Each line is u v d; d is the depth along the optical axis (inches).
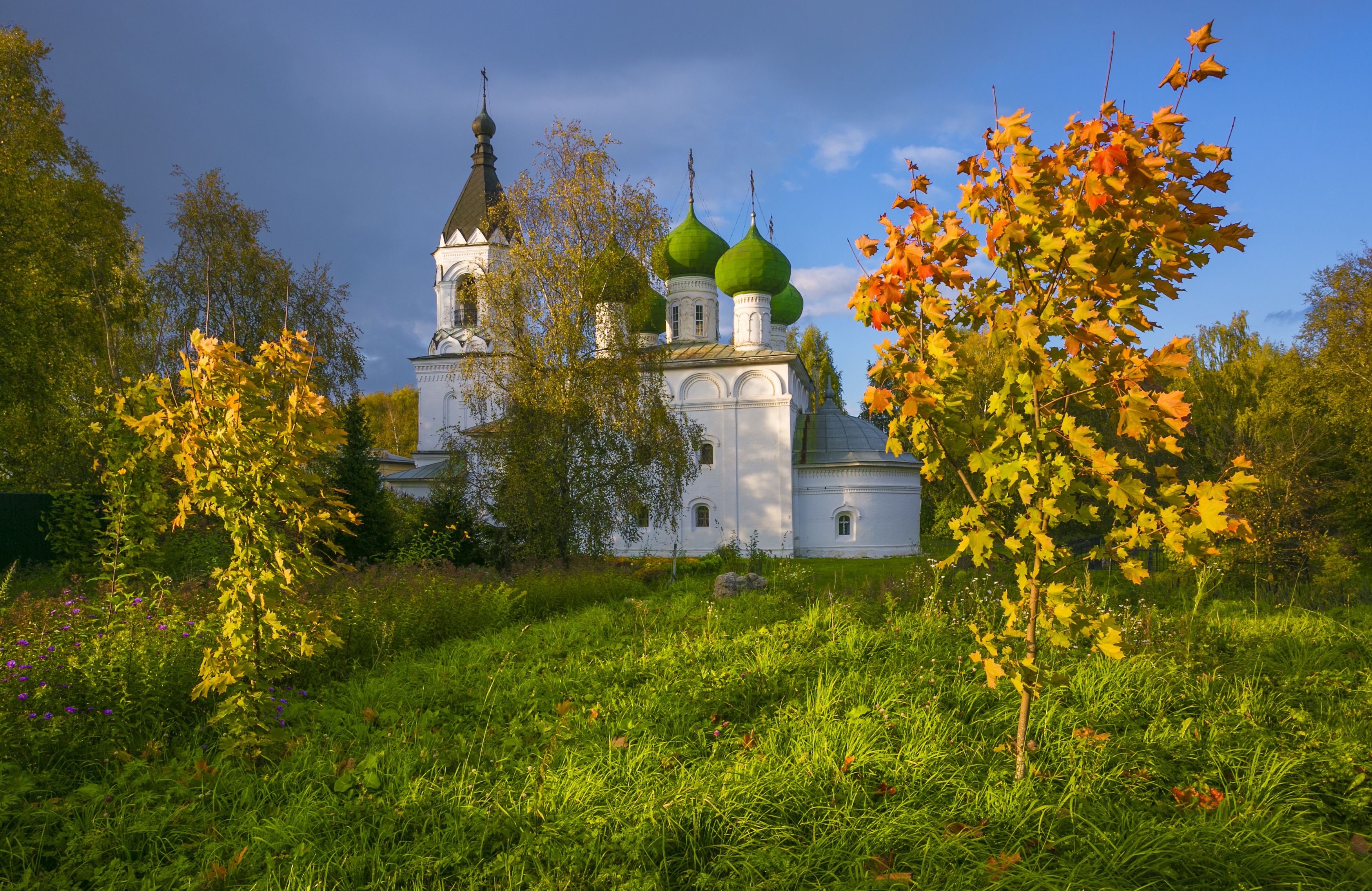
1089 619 165.6
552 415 687.7
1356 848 148.3
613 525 723.4
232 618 218.7
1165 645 298.8
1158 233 148.8
